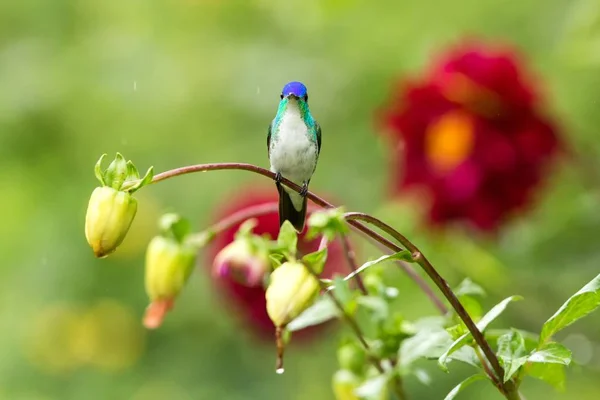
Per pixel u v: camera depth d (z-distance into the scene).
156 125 4.10
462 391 3.53
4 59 4.23
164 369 3.96
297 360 3.88
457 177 2.92
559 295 2.97
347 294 2.46
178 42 4.17
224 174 4.00
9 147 4.15
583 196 2.96
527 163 2.92
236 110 4.04
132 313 4.05
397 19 3.78
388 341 2.61
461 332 2.51
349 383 2.65
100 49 4.18
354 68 3.84
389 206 3.01
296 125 2.71
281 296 2.47
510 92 2.93
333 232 2.45
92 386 4.02
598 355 2.98
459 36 3.57
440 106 2.94
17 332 4.07
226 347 3.92
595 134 3.09
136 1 4.32
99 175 2.50
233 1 4.20
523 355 2.47
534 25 3.49
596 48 2.85
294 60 3.97
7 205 4.18
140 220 4.01
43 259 4.09
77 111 4.13
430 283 3.01
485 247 2.96
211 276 2.91
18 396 4.02
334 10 3.20
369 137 3.80
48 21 4.36
